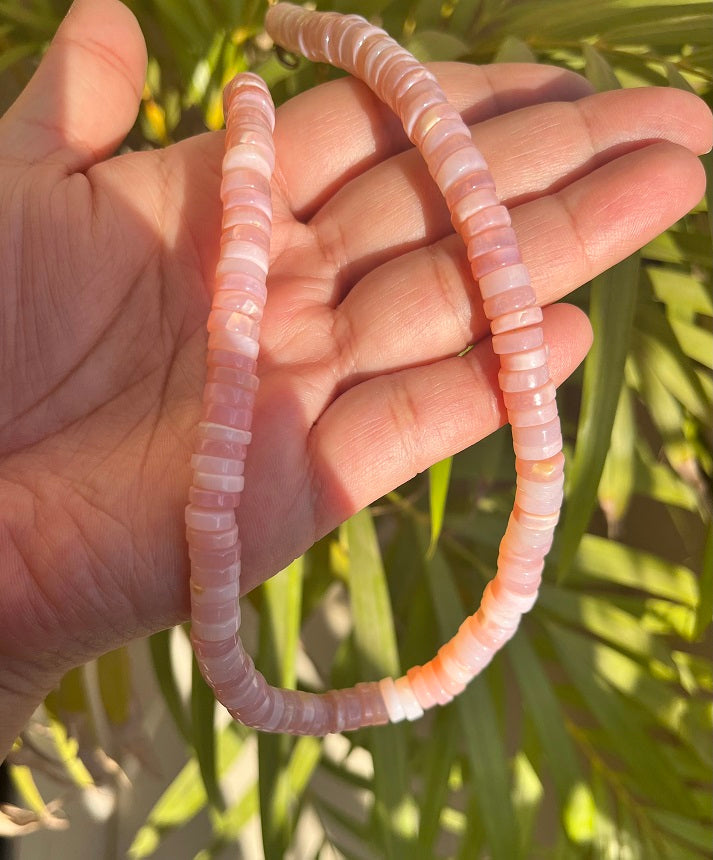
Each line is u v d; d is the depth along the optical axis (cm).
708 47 17
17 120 15
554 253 14
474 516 21
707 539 16
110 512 13
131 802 25
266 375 14
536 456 13
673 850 19
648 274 19
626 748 19
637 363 20
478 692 18
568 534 15
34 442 14
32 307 14
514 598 15
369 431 14
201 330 15
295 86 19
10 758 19
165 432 14
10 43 19
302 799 22
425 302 14
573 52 19
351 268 16
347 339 15
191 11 17
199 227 15
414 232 15
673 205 13
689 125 14
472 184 13
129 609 13
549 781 25
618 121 14
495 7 18
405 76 14
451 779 22
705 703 20
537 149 14
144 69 16
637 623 20
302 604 22
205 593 12
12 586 12
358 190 16
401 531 23
